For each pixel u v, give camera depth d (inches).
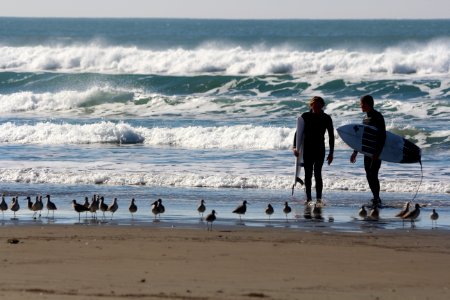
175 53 6481.3
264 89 5349.4
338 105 4365.2
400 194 2362.2
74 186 2482.8
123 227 1795.0
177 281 1238.3
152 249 1503.4
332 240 1641.2
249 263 1389.0
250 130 3550.7
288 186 2469.2
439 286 1240.2
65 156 3112.7
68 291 1153.4
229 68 6195.9
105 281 1228.5
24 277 1248.8
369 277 1296.8
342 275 1307.8
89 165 2856.8
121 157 3090.6
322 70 5969.5
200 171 2714.1
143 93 5113.2
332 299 1138.7
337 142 3383.4
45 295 1123.3
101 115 4623.5
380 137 2186.3
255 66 6136.8
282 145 3393.2
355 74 5812.0
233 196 2311.8
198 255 1453.0
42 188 2440.9
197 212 2047.2
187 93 5521.7
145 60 6491.1
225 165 2861.7
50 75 5895.7
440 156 3090.6
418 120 4082.2
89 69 6574.8
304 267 1365.7
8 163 2906.0
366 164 2204.7
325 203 2194.9
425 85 5064.0
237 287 1204.5
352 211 2080.5
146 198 2272.4
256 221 1916.8
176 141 3555.6
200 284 1220.5
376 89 5137.8
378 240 1649.9
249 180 2517.2
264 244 1573.6
